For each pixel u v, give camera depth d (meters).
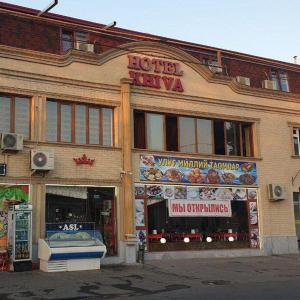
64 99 19.36
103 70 20.36
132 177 20.41
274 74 26.91
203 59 24.61
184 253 21.28
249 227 23.28
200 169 22.30
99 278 15.41
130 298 11.98
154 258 20.53
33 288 13.41
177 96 22.09
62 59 19.38
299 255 23.31
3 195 17.73
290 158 25.22
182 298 11.83
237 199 23.19
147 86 21.33
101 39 21.47
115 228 19.91
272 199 23.92
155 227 20.83
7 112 18.36
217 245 22.30
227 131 23.70
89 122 20.06
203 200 22.19
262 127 24.52
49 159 18.12
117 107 20.52
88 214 19.47
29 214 17.12
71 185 19.03
